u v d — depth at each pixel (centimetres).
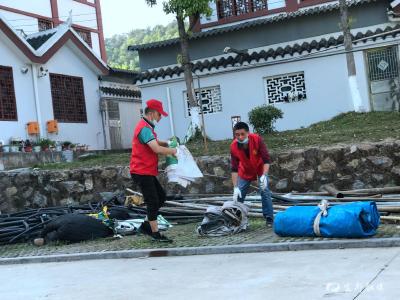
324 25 1825
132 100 2388
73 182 1342
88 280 607
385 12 1755
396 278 483
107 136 2209
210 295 490
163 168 1272
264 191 830
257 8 2022
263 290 490
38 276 661
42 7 2569
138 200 1119
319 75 1812
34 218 1003
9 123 1783
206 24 2080
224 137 1939
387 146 1107
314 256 619
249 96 1902
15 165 1550
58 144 1852
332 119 1662
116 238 889
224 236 796
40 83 1923
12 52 1827
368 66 1792
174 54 2023
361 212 673
